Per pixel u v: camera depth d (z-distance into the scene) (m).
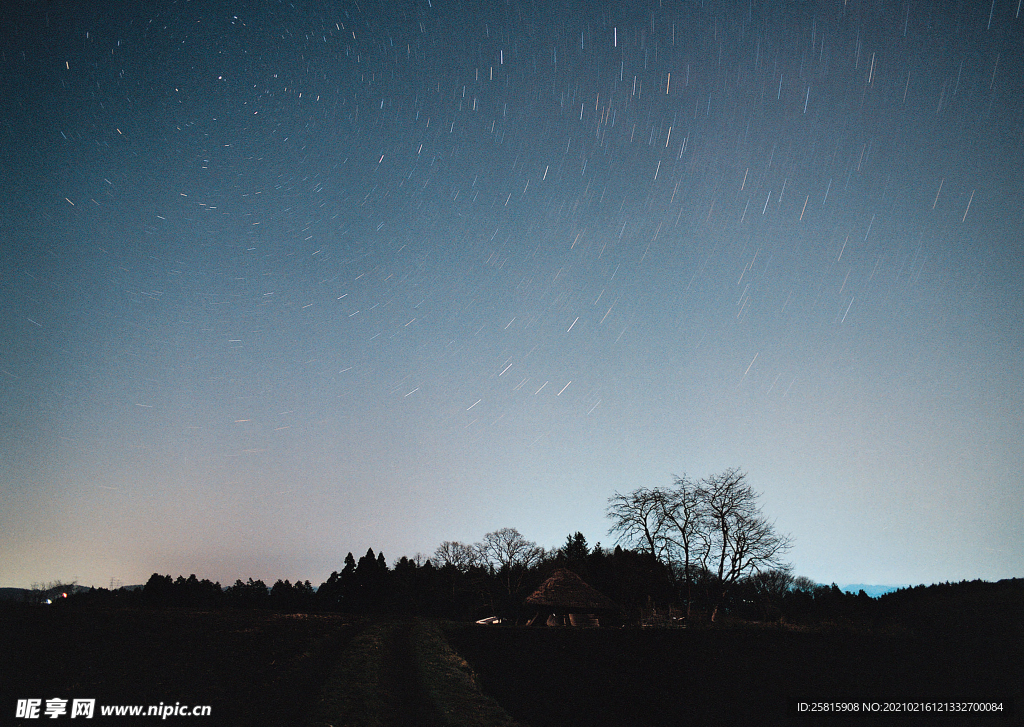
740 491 60.38
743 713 22.27
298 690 18.69
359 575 97.31
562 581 60.00
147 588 91.50
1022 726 21.36
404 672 22.95
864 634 35.09
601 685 25.02
